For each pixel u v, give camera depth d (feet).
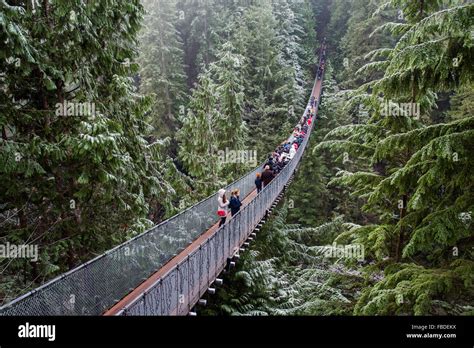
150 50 85.81
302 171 72.79
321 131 90.38
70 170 21.11
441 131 15.16
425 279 14.48
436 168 14.02
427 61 13.56
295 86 109.29
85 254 22.77
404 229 20.31
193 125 50.62
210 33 107.96
